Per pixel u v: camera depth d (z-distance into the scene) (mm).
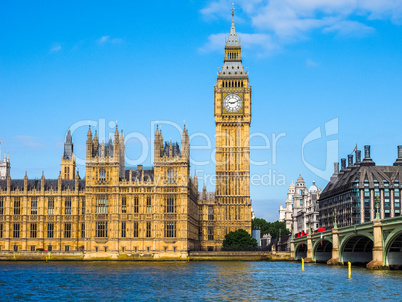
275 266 177500
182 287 110188
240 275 136750
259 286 112312
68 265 179625
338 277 129000
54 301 92875
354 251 175125
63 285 113812
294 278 128375
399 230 131625
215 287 110375
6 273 142875
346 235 165500
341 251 173750
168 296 97750
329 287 109500
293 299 94750
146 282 118938
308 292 103062
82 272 145875
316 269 158250
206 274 139500
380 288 106188
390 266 142250
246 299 94812
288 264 191500
